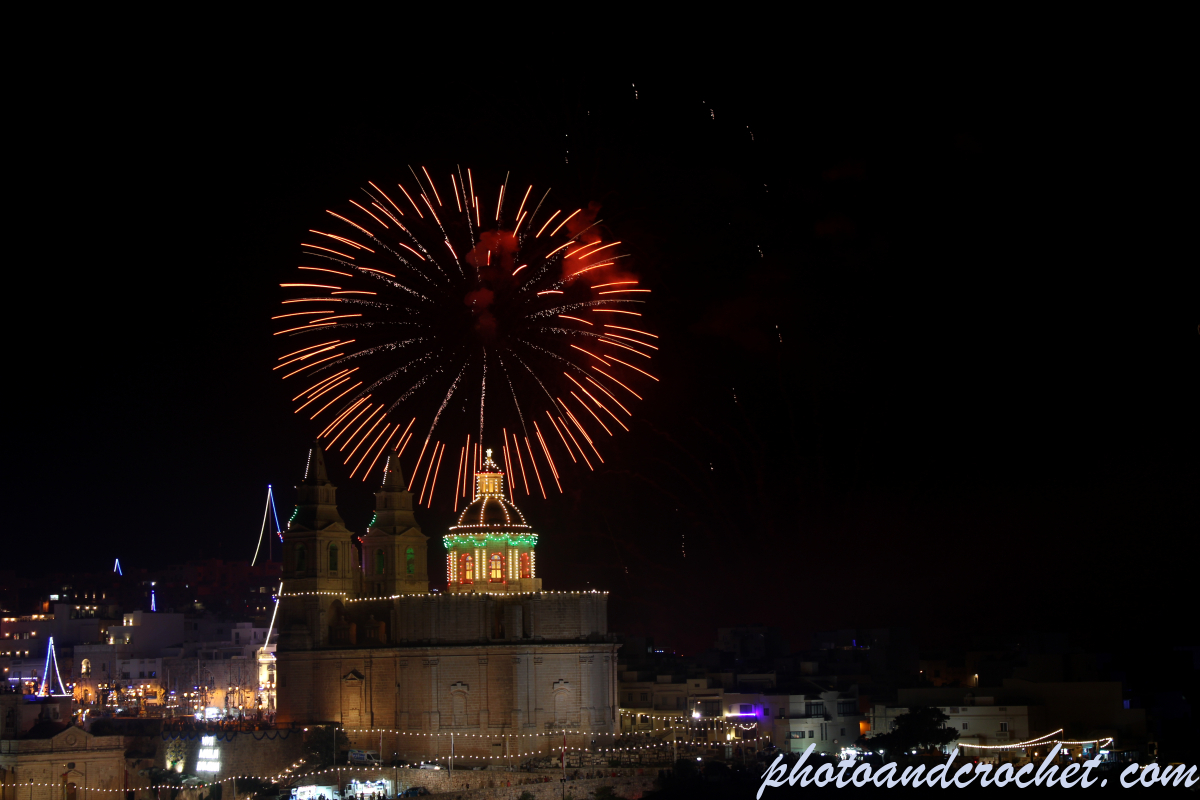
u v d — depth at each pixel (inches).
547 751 6505.9
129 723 6560.0
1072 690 6801.2
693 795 5634.8
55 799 5910.4
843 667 7829.7
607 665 6742.1
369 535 7288.4
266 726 6663.4
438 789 6171.3
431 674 6633.9
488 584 6840.6
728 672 7578.7
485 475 7071.9
